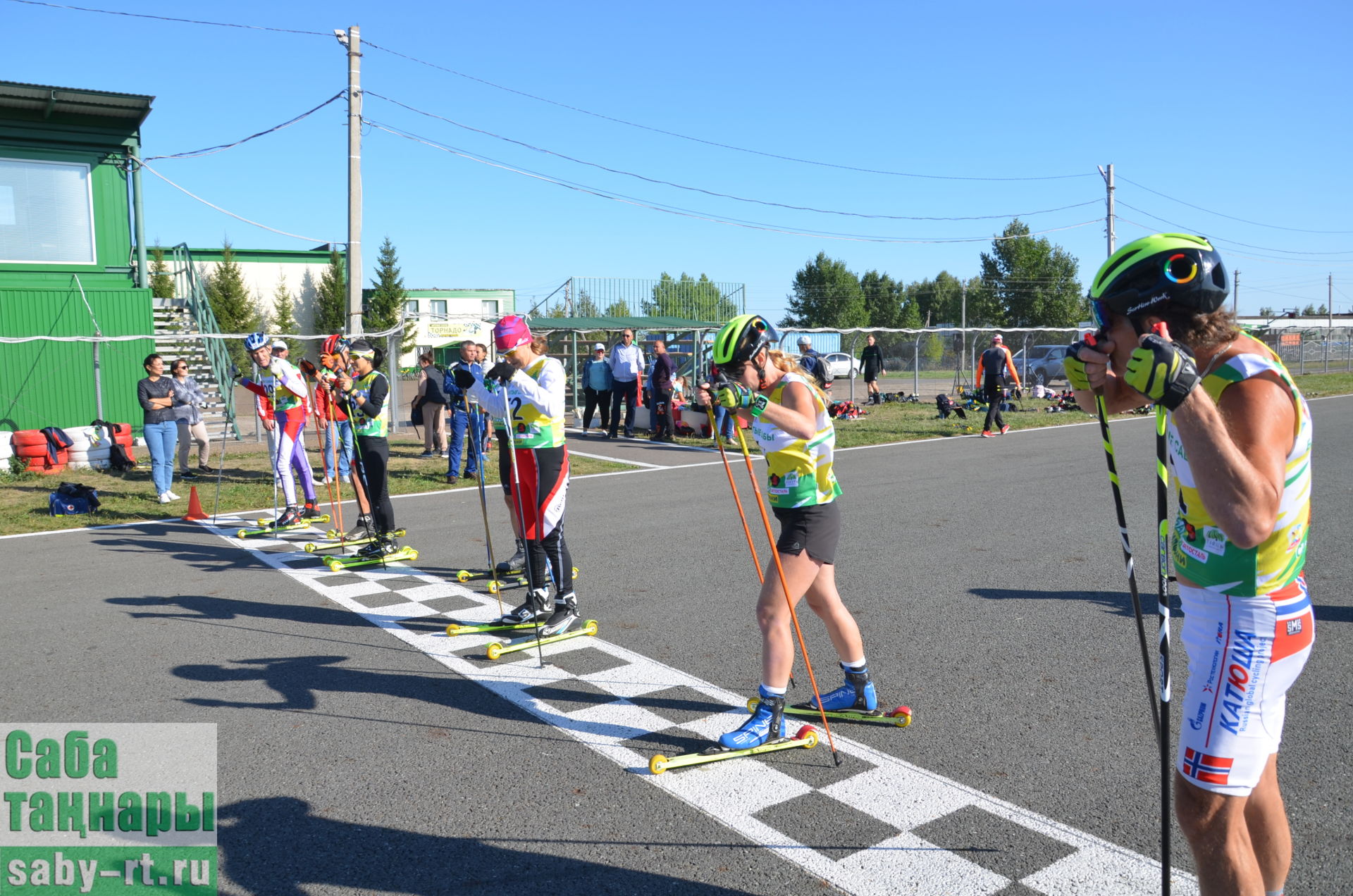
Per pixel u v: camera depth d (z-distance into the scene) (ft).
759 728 12.46
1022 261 207.21
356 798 11.40
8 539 28.86
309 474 30.96
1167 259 6.47
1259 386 6.31
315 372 27.07
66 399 53.42
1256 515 5.98
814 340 115.14
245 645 17.66
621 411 63.98
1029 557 23.50
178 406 41.78
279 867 9.84
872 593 20.34
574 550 25.58
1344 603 18.76
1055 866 9.50
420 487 38.50
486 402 18.11
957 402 74.23
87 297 53.57
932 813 10.71
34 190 53.11
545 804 11.15
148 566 24.61
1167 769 7.06
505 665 16.31
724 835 10.35
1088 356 7.28
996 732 12.96
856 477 38.70
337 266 162.81
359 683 15.49
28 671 16.31
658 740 13.03
